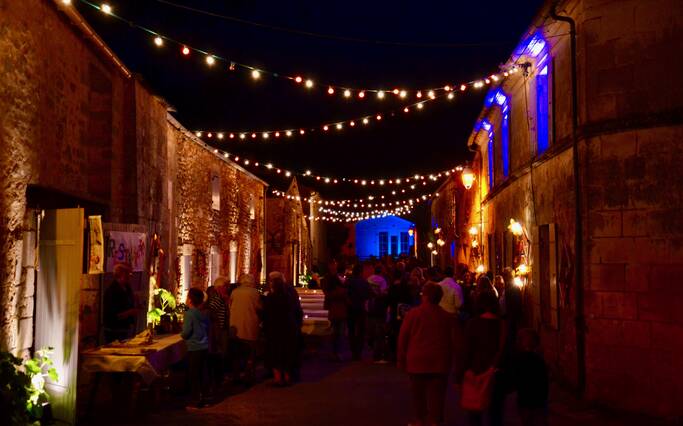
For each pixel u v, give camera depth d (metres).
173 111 13.59
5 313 6.59
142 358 7.69
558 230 9.82
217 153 18.08
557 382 9.88
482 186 19.53
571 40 9.02
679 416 7.82
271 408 8.48
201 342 8.58
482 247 19.44
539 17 9.33
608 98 8.48
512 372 5.67
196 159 16.55
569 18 9.00
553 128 10.12
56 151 8.50
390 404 8.69
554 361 10.10
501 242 15.40
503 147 15.34
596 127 8.52
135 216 11.00
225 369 11.29
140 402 8.62
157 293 11.91
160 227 12.88
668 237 8.07
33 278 7.34
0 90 6.53
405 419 7.79
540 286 10.99
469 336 6.17
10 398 5.94
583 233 8.71
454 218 26.33
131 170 11.00
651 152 8.20
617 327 8.32
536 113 11.34
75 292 7.04
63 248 7.20
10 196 6.78
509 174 14.08
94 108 10.17
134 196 11.00
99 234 8.21
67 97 8.94
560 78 9.80
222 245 19.69
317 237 45.00
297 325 10.66
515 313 10.77
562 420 7.75
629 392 8.19
